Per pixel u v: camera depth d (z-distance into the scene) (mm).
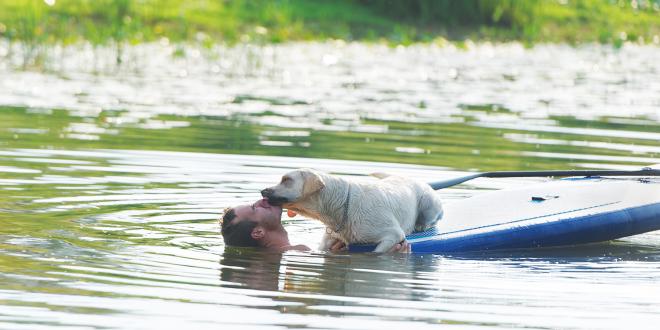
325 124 50250
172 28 86750
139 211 30484
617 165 40562
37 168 36281
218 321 20312
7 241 26094
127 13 87250
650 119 54812
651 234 32156
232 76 69500
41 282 22453
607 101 62000
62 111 51562
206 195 32938
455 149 43781
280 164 38656
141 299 21578
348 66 77500
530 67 81062
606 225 29609
